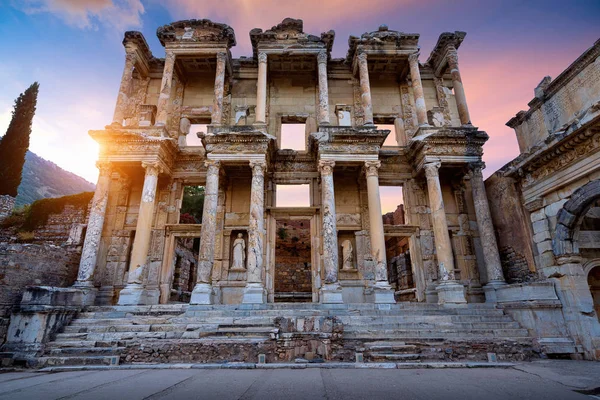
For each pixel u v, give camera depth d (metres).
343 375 8.64
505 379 8.16
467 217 21.06
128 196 21.23
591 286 14.21
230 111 23.23
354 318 13.91
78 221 23.77
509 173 16.30
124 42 22.12
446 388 7.15
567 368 9.81
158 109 20.44
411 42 22.50
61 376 9.02
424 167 19.50
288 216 20.83
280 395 6.51
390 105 24.09
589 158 12.46
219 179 20.98
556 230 13.84
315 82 24.27
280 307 15.57
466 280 19.83
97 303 18.95
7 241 22.81
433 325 13.53
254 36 22.06
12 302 13.87
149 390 7.02
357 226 20.80
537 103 16.14
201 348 11.14
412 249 20.62
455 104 23.88
